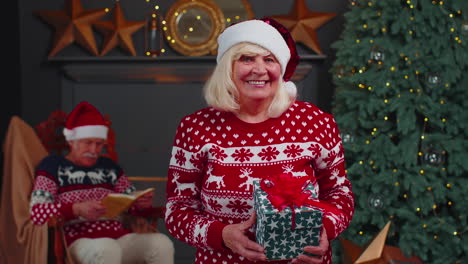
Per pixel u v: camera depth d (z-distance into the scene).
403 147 3.07
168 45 4.07
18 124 2.74
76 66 3.94
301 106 1.34
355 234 3.15
